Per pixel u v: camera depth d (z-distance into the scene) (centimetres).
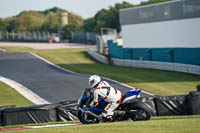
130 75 10256
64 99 7144
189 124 2802
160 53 12319
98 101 3397
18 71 11644
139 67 12244
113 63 13550
